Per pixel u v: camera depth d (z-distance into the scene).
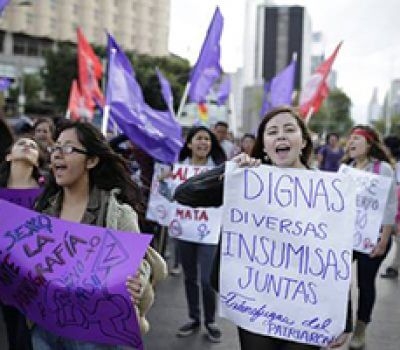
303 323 2.59
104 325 2.30
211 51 8.16
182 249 4.80
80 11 79.12
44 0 72.44
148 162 6.50
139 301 2.32
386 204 4.44
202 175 2.84
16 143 3.52
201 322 5.06
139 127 6.13
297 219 2.62
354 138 4.69
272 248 2.65
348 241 2.56
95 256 2.32
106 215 2.46
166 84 9.83
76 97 12.84
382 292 6.50
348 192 2.58
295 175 2.64
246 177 2.69
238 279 2.69
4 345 3.84
